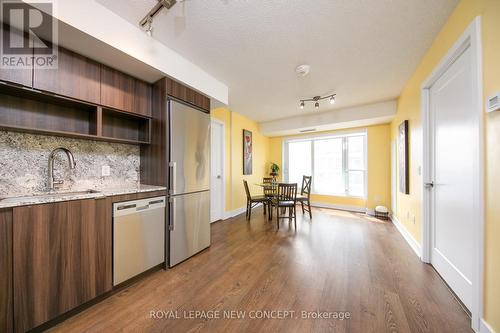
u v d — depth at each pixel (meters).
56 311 1.27
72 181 1.77
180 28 1.71
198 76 2.37
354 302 1.49
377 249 2.48
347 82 2.81
